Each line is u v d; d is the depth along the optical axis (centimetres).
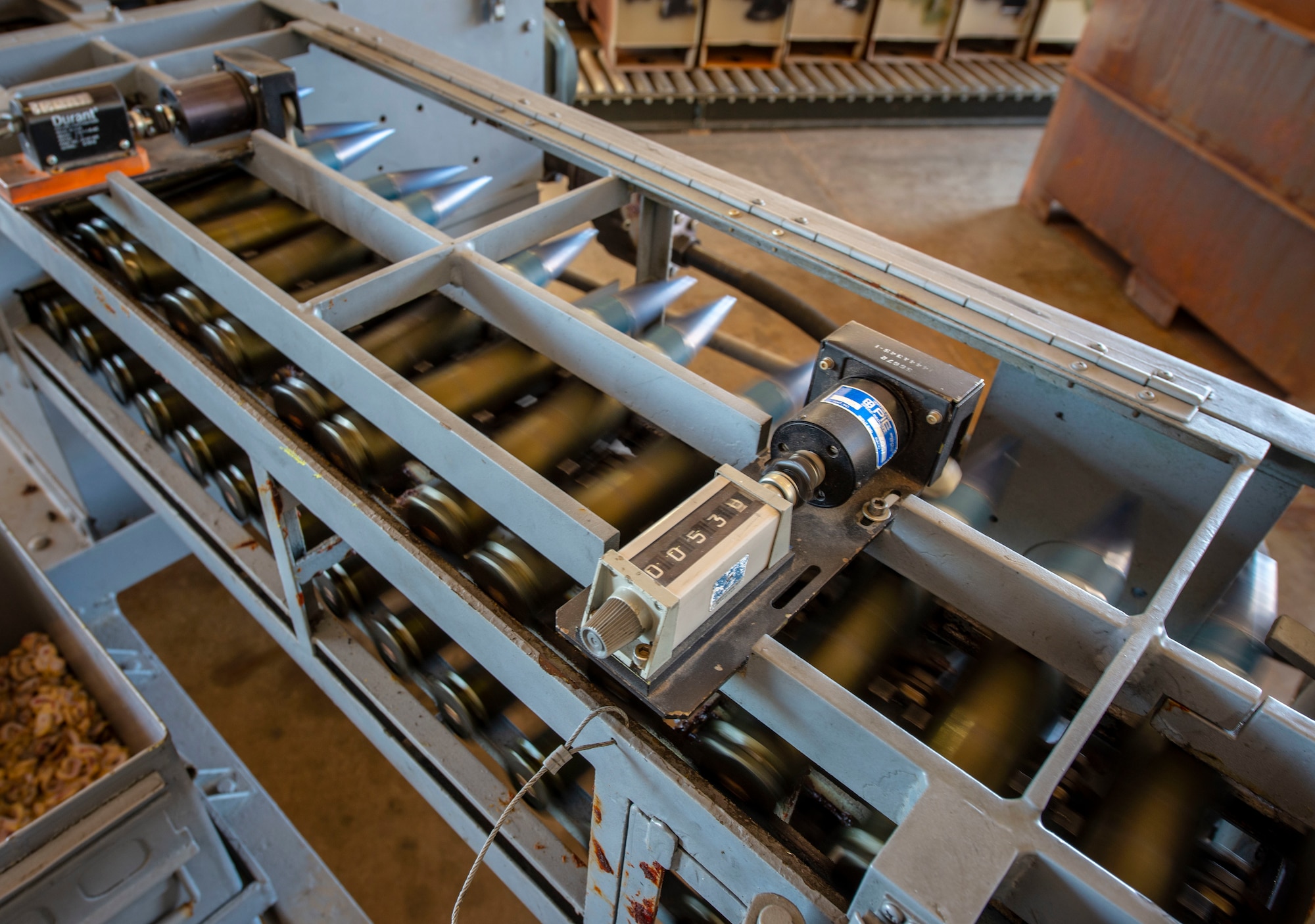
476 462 92
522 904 200
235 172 165
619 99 457
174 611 255
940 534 89
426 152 242
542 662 90
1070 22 526
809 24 494
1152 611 80
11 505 249
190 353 127
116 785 131
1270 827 84
